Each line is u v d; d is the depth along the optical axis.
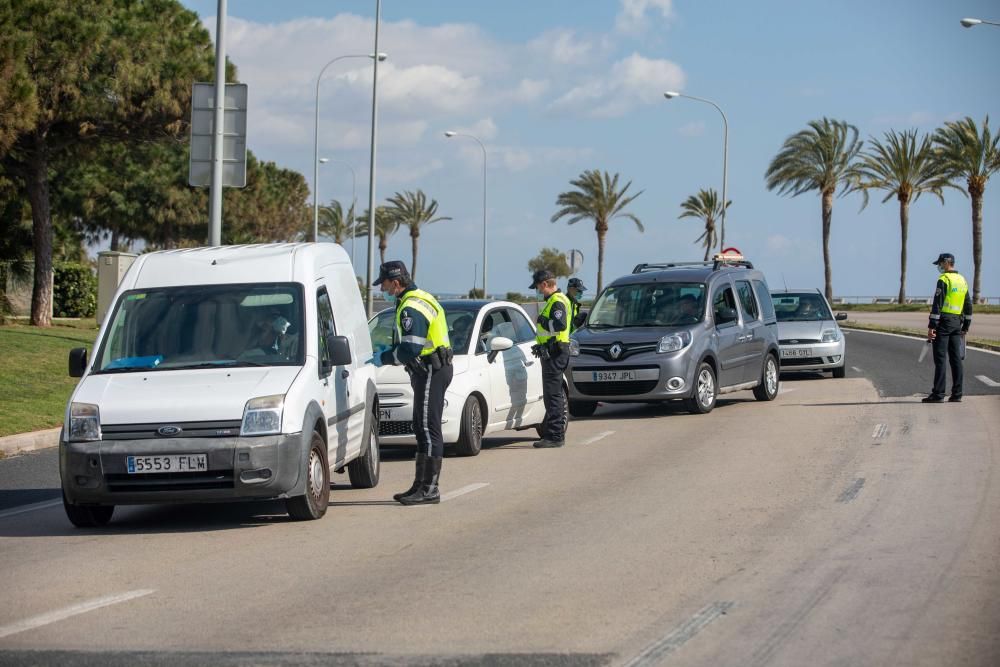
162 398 10.50
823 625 6.88
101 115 33.62
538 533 10.04
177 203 50.19
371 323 16.86
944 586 7.75
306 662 6.32
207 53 38.47
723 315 21.05
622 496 11.91
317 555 9.36
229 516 11.58
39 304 36.00
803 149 81.12
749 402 22.20
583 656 6.35
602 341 19.91
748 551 9.05
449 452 15.79
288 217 91.56
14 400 20.28
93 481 10.29
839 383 25.56
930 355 33.72
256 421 10.36
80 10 33.53
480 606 7.52
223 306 11.66
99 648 6.70
